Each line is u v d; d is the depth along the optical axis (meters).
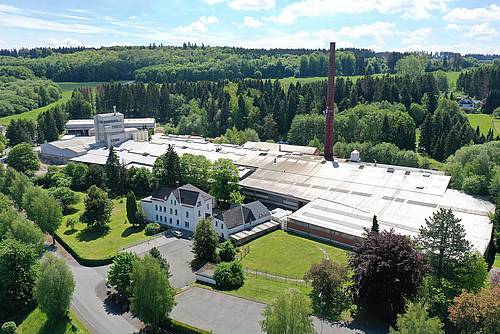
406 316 48.62
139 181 129.38
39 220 96.50
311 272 65.19
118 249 91.38
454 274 61.81
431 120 170.25
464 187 108.19
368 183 113.19
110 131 175.50
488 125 196.50
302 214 99.25
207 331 60.19
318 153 156.38
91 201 102.62
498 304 47.75
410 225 90.19
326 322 61.25
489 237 83.00
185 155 125.50
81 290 75.75
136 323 65.75
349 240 88.75
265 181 121.81
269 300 68.88
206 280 76.00
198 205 99.31
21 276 75.06
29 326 70.62
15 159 151.38
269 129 196.88
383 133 168.00
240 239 91.75
